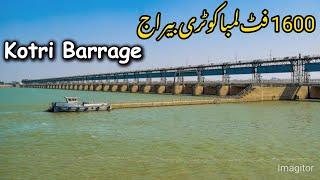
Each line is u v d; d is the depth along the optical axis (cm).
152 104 6706
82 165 2302
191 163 2323
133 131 3719
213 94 11044
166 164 2306
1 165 2314
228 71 10656
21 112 5744
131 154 2600
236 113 5484
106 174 2094
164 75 13688
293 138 3228
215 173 2091
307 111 5703
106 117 5038
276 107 6506
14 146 2939
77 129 3894
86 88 19488
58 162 2384
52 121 4612
